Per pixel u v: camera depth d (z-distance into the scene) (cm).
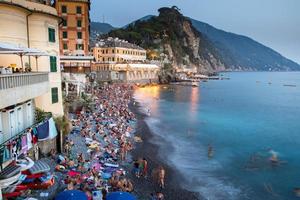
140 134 4484
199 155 3681
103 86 9738
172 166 3259
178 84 14888
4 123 1881
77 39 6931
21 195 1959
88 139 3628
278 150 3962
